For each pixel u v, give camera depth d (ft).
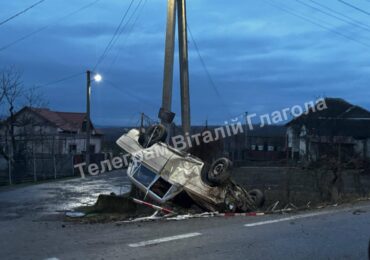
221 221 34.73
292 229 29.37
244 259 21.47
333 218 34.09
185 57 59.26
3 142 106.52
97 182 89.10
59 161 108.47
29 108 136.98
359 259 21.42
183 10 59.21
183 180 44.68
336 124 103.19
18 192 70.13
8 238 29.25
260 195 50.65
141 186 45.60
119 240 26.78
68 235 29.58
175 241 25.95
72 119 203.00
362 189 63.41
